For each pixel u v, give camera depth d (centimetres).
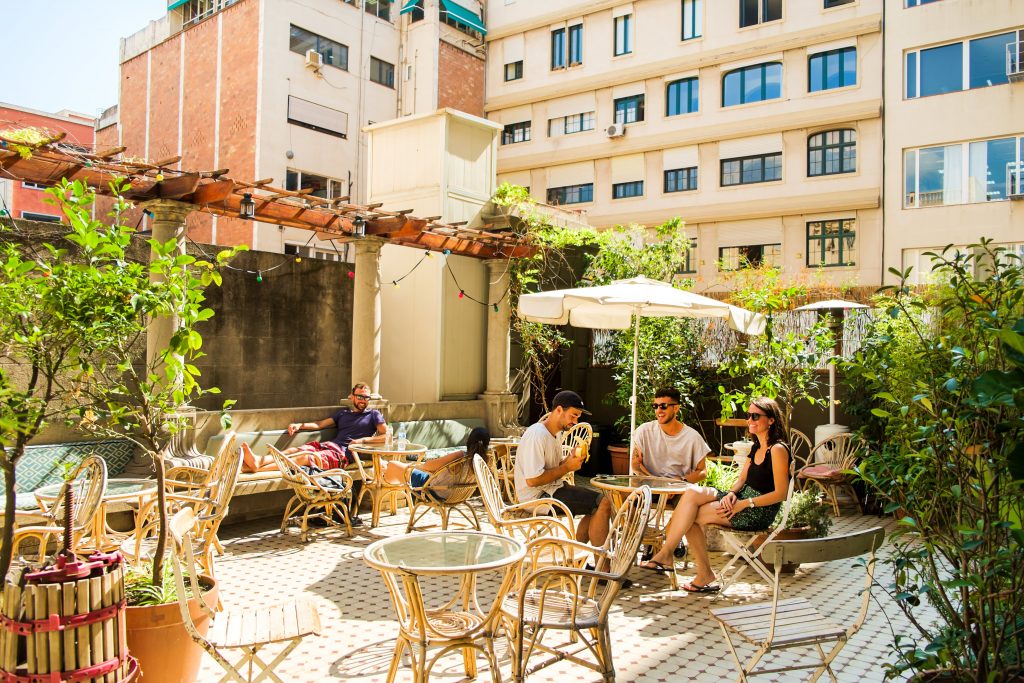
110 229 312
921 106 2139
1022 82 1997
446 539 383
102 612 266
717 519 519
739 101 2464
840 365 340
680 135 2552
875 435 857
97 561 277
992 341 267
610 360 1169
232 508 723
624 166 2678
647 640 436
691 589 536
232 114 2205
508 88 2912
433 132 1051
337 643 420
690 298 619
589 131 2741
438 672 380
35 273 668
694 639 439
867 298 1308
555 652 332
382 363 1085
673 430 613
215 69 2267
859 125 2252
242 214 730
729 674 387
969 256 295
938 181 2117
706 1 2514
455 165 1059
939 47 2117
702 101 2527
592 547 370
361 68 2459
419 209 1059
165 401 335
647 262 1095
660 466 612
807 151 2344
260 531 701
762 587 551
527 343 1083
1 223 473
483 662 395
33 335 288
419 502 708
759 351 985
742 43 2441
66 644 258
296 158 2225
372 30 2508
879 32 2212
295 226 814
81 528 425
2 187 2136
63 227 700
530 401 1141
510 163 2906
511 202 1085
